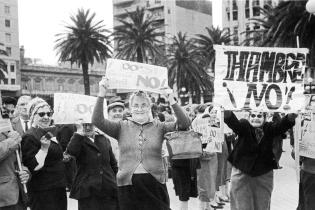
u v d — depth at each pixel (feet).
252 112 21.11
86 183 20.04
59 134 31.65
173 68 182.70
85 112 21.72
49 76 328.29
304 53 21.44
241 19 321.73
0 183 17.76
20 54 321.11
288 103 21.15
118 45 173.27
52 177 20.30
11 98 28.19
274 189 37.06
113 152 24.04
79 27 155.53
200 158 27.43
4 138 18.11
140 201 16.74
